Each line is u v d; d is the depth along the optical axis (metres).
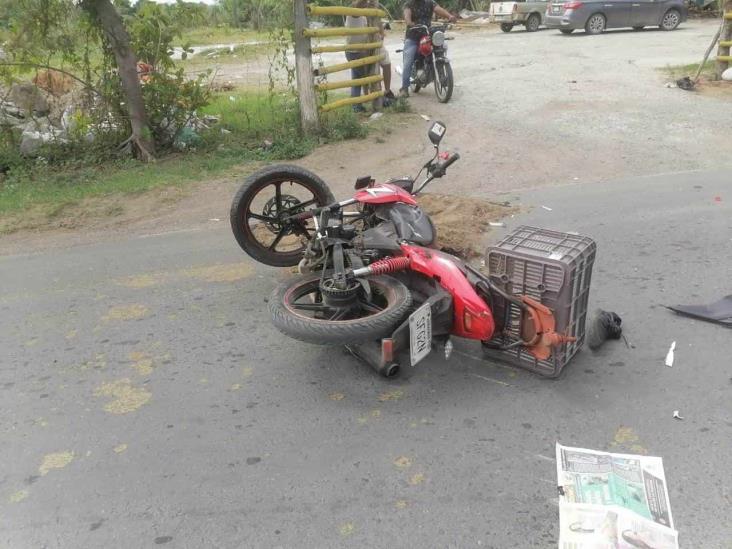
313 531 2.79
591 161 8.22
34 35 8.76
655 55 14.62
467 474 3.07
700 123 9.38
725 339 4.11
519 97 11.20
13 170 8.84
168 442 3.43
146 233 6.78
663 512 2.79
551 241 3.75
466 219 6.36
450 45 19.11
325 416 3.57
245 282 5.38
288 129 9.66
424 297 3.87
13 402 3.86
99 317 4.91
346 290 3.65
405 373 3.95
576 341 3.83
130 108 9.11
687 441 3.21
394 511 2.88
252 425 3.53
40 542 2.82
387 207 4.37
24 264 6.12
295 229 5.17
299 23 8.96
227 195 7.72
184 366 4.15
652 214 6.36
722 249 5.45
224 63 18.33
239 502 2.98
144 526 2.87
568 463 3.09
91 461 3.31
